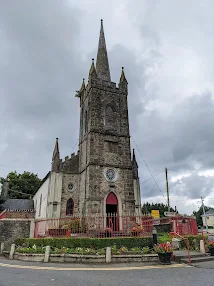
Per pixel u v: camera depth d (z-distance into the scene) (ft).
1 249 62.95
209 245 57.67
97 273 38.01
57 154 100.32
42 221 64.75
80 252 50.29
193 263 48.93
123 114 101.76
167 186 128.16
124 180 91.04
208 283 31.45
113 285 30.09
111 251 50.52
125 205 87.25
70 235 59.62
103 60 115.44
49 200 93.30
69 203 95.81
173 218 76.89
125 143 96.89
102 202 83.97
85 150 96.27
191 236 65.57
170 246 53.06
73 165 101.71
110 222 71.77
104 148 92.43
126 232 64.28
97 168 88.02
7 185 146.72
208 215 239.91
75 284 30.17
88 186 84.99
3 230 66.03
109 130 96.22
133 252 51.01
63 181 97.71
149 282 32.04
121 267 43.80
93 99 98.17
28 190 184.03
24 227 67.51
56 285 29.50
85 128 101.81
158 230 86.99
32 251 54.03
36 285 29.37
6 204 135.44
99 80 102.22
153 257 50.11
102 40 121.29
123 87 106.32
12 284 29.81
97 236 60.75
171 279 34.01
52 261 49.73
